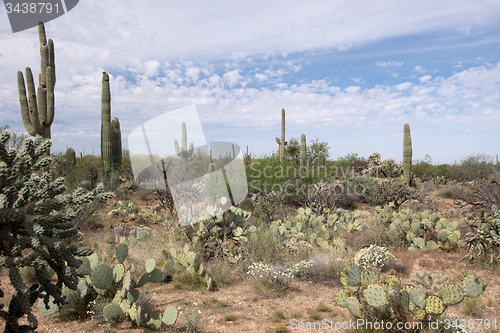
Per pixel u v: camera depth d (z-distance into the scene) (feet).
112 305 11.68
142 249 20.35
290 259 20.52
